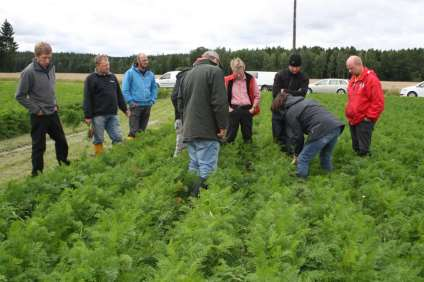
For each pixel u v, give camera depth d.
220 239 5.52
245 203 7.50
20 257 5.23
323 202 7.08
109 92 11.55
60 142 10.79
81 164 9.50
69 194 7.42
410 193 8.18
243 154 11.36
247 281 4.93
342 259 5.22
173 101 10.84
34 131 10.33
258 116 18.56
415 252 5.50
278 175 8.48
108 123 11.87
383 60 93.44
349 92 10.59
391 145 11.88
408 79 92.88
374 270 4.98
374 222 6.89
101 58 11.30
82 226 6.32
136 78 12.91
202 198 7.03
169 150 11.23
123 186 8.37
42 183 8.11
